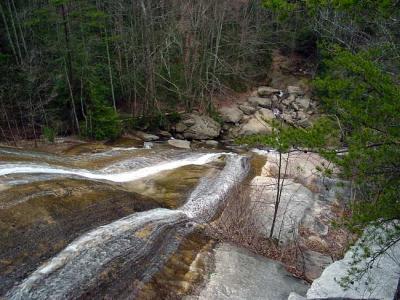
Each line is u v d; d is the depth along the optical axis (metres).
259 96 33.84
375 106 6.70
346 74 9.61
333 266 10.16
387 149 6.46
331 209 15.80
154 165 18.83
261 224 13.80
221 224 13.41
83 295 8.37
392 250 10.23
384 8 7.07
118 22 27.14
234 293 9.63
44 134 21.77
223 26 32.84
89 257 9.62
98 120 23.16
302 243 13.30
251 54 34.47
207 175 17.50
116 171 17.17
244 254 11.60
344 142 7.77
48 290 8.30
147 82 27.50
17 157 16.42
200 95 30.20
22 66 22.20
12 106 22.25
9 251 9.26
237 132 28.33
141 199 13.59
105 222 11.48
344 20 10.15
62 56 23.03
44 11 22.53
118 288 8.88
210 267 10.57
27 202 11.33
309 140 7.69
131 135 25.69
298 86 34.12
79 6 24.59
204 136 26.98
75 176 14.69
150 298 8.91
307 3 7.97
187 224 12.65
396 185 6.73
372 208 6.73
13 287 8.28
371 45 10.21
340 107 7.53
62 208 11.52
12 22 23.36
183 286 9.56
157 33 29.27
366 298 8.73
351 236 13.65
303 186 17.38
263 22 35.28
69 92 23.47
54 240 10.03
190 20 29.27
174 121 27.89
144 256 10.23
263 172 19.50
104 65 26.48
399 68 7.99
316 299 9.09
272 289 10.09
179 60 31.27
